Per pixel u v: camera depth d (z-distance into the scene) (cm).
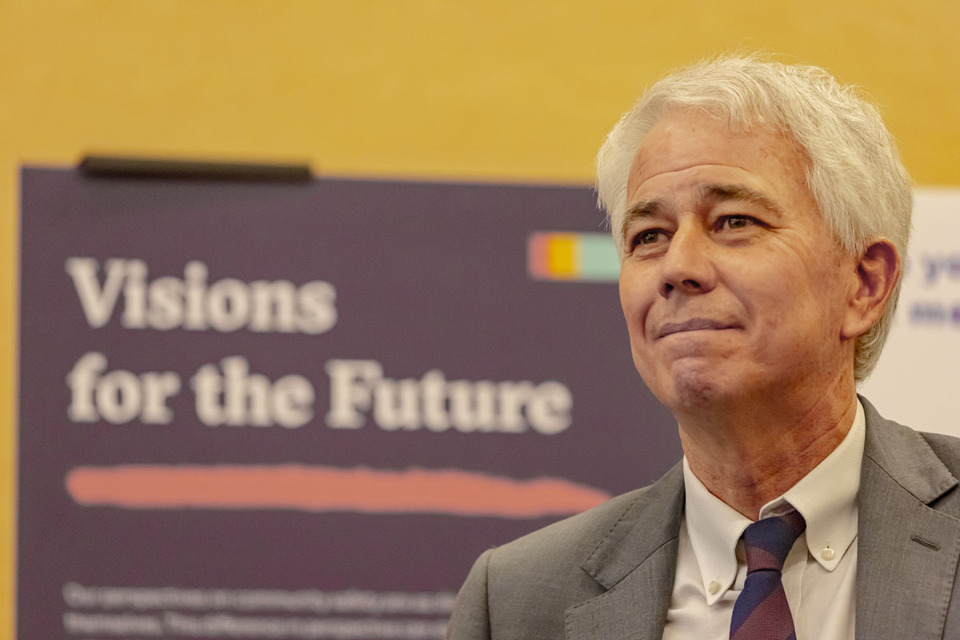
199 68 866
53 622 759
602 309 809
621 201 434
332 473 783
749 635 361
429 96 876
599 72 886
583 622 402
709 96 399
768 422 384
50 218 795
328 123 868
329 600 771
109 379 782
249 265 800
